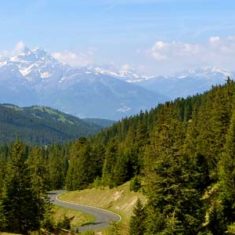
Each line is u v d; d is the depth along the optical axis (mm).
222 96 103625
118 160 139500
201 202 40969
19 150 80375
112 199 129750
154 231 40062
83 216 114250
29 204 78812
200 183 69812
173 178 40156
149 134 150125
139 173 135375
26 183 78875
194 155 76000
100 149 166000
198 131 100312
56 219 116562
